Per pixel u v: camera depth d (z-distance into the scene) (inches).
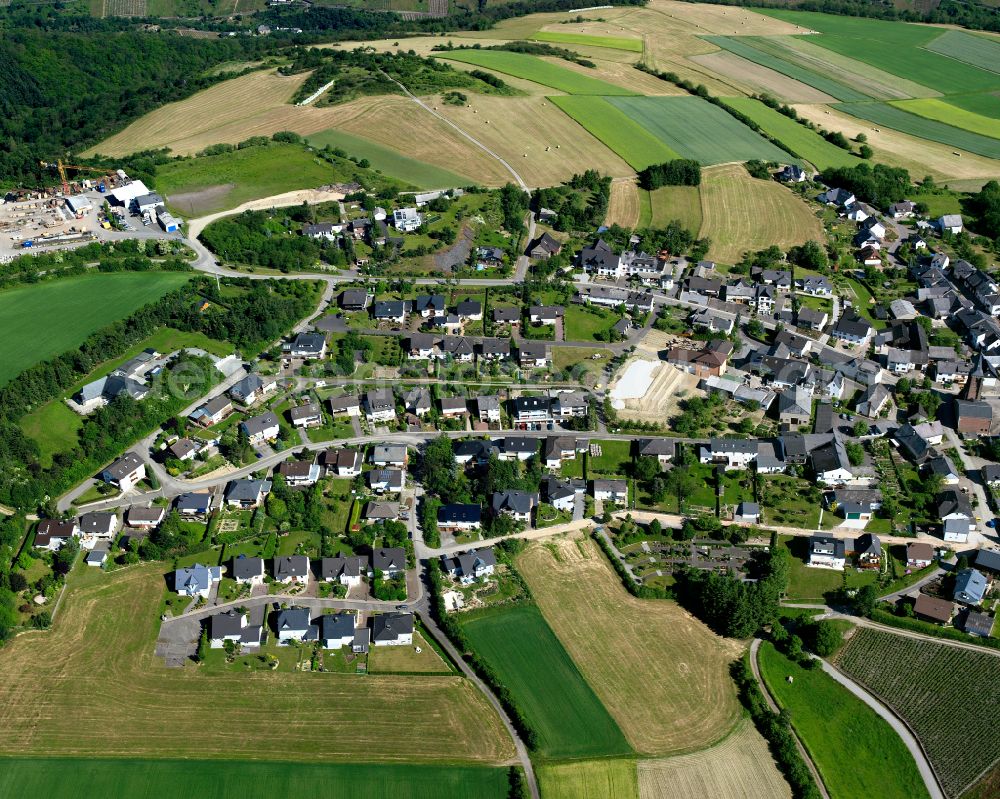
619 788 5748.0
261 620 6771.7
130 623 6811.0
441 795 5693.9
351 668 6505.9
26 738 6038.4
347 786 5748.0
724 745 6038.4
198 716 6181.1
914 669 6535.4
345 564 7145.7
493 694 6343.5
